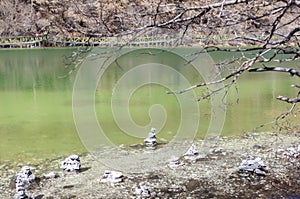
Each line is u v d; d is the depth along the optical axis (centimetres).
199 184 706
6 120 1234
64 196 655
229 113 1255
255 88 1817
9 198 651
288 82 2031
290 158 840
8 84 2080
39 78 2294
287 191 675
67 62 318
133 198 649
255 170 755
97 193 668
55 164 816
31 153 891
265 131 1059
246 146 938
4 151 906
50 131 1091
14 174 758
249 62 278
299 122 1000
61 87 1923
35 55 3553
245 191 678
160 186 698
